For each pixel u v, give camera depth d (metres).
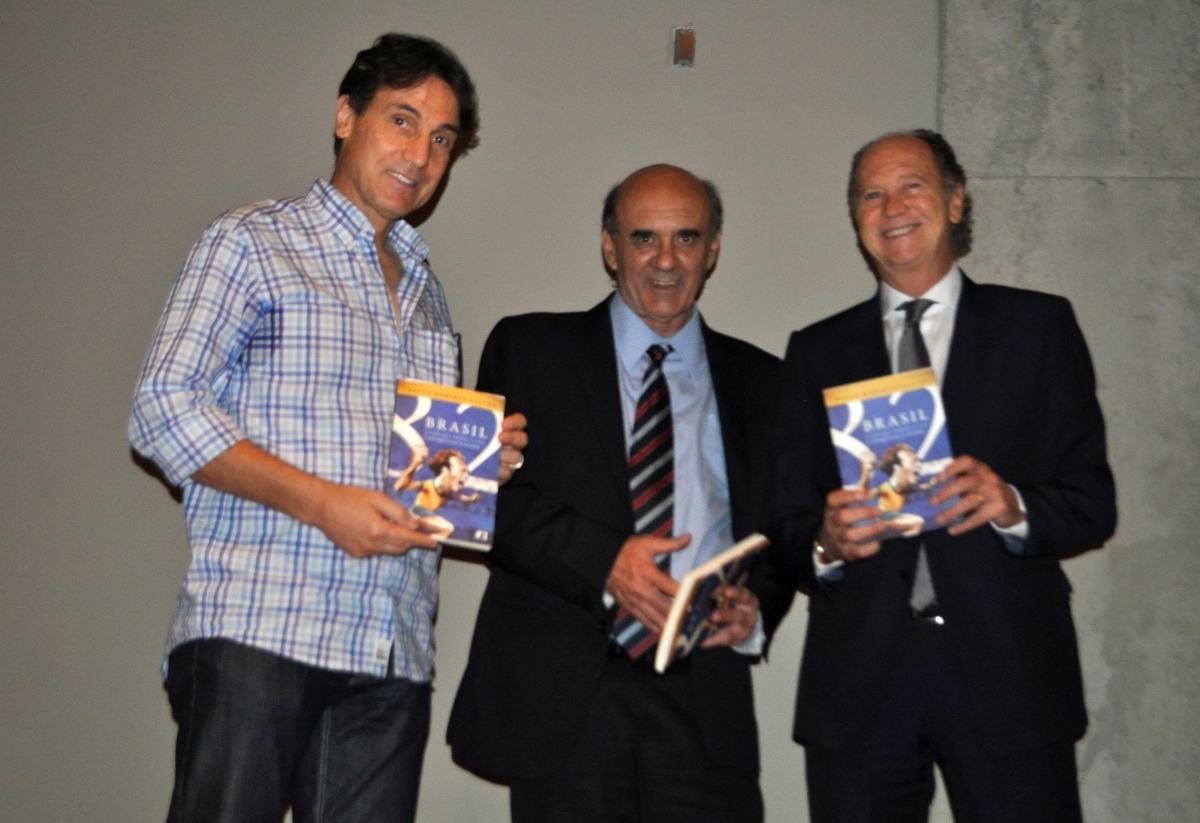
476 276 2.89
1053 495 2.12
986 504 2.04
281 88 2.91
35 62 2.88
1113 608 2.81
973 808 2.12
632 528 2.28
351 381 2.05
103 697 2.76
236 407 2.01
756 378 2.51
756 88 2.94
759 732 2.81
